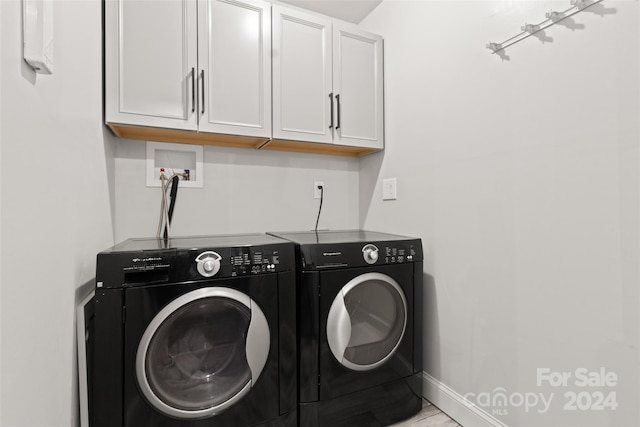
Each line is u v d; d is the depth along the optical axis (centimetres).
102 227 130
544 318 113
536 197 116
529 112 118
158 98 141
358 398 141
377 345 147
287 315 130
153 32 140
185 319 115
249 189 195
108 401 102
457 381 150
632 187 91
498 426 129
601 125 97
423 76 170
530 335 118
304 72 176
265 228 200
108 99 132
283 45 170
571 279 105
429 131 166
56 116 77
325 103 182
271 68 167
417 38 174
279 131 169
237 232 192
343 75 188
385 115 201
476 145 140
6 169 53
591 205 100
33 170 64
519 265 122
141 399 106
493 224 132
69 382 88
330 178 219
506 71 127
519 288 122
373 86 197
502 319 129
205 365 119
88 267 107
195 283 113
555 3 109
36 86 65
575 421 104
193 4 148
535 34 116
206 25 151
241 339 124
